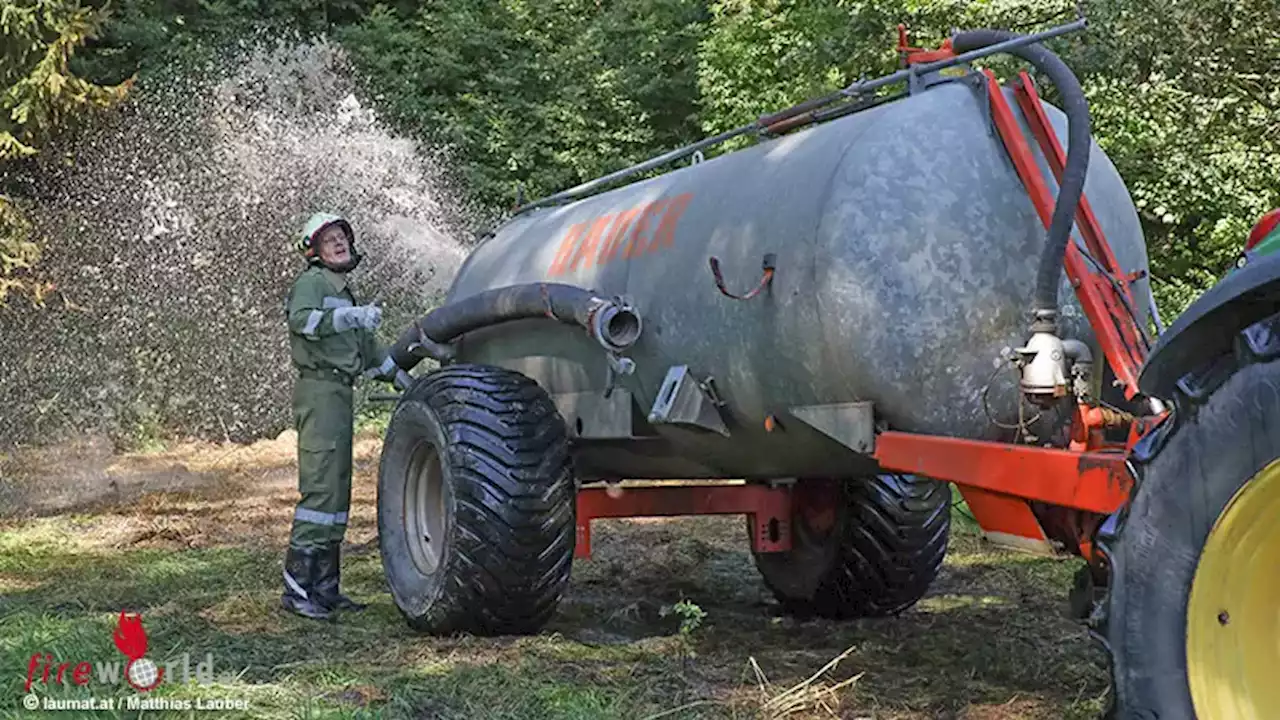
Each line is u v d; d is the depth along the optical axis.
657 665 4.38
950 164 3.78
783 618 5.46
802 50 15.56
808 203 3.92
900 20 13.16
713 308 4.32
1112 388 3.78
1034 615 5.36
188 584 6.06
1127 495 2.90
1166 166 10.90
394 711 3.78
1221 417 2.66
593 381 5.07
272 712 3.78
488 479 4.68
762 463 4.70
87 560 6.85
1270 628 2.69
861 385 3.79
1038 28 11.53
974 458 3.50
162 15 19.30
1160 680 2.71
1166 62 11.40
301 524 5.34
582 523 5.15
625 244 4.90
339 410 5.39
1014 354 3.59
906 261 3.71
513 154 18.91
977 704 3.88
